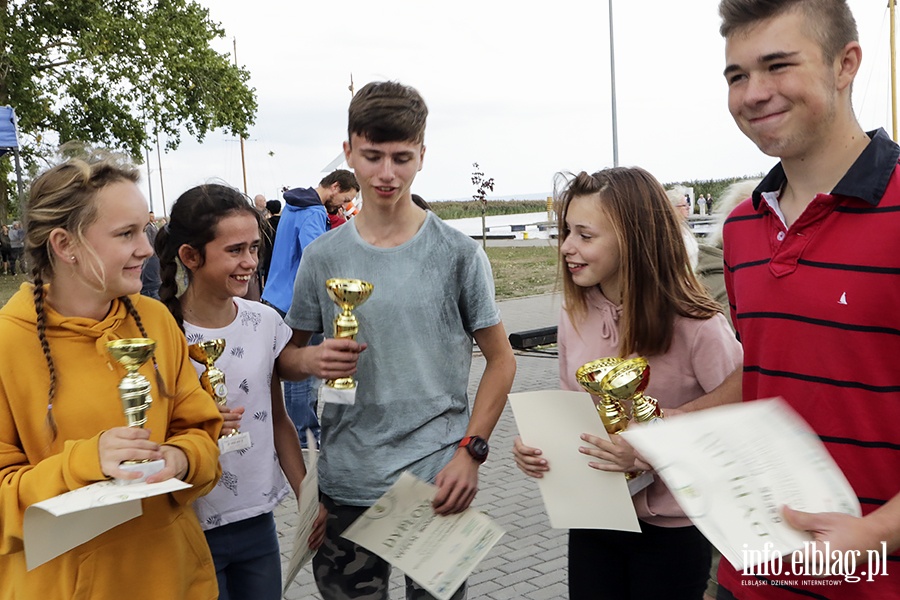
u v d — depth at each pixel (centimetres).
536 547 425
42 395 179
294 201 594
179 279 240
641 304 219
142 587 190
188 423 205
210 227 225
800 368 162
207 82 2492
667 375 225
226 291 233
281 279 599
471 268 237
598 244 222
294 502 500
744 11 158
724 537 136
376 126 218
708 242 336
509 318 1261
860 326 153
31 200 182
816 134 157
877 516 139
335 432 239
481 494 506
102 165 182
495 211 6259
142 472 168
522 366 900
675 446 149
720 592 191
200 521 227
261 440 240
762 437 151
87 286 184
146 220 188
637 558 230
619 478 206
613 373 196
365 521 223
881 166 152
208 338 234
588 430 207
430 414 231
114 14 2402
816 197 157
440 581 213
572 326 240
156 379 196
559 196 236
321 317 252
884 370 152
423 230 236
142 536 190
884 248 150
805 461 148
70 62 2327
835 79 155
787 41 153
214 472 197
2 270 2162
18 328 178
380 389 230
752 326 173
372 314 229
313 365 226
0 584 188
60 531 168
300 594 375
